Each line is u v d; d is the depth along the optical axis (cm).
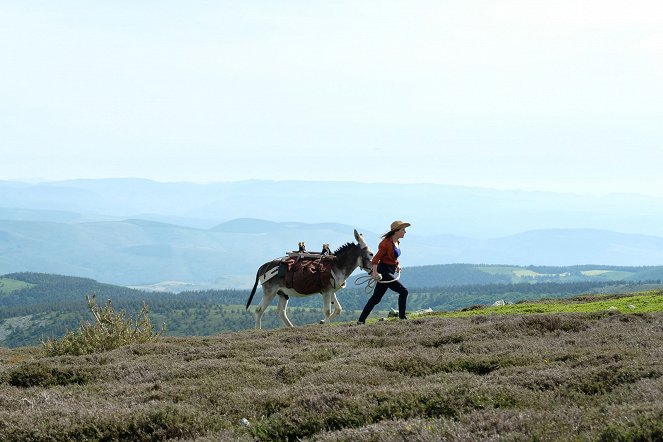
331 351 1858
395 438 868
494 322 2256
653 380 1118
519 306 3297
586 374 1227
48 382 1625
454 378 1323
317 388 1241
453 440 840
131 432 1085
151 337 2448
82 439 1070
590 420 878
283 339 2186
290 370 1519
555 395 1117
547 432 831
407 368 1504
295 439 1013
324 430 996
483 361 1505
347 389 1215
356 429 940
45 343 2406
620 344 1641
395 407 1064
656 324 2003
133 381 1552
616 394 1070
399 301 2575
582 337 1834
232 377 1491
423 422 927
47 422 1138
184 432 1075
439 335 2012
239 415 1150
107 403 1265
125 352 2066
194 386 1371
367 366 1508
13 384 1648
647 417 826
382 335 2188
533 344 1761
